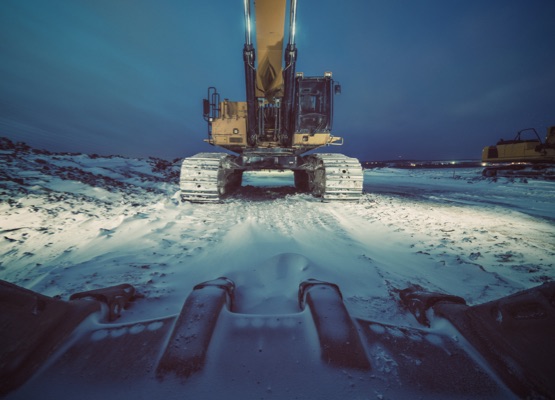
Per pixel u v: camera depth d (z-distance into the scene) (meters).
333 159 7.90
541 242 4.17
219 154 7.99
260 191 10.30
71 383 0.93
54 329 1.09
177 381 0.94
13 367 0.92
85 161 12.56
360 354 1.04
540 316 0.99
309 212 6.12
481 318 1.16
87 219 4.84
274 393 0.91
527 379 0.92
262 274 2.69
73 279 2.65
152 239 3.96
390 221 5.46
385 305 2.22
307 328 1.20
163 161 19.05
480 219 5.78
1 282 1.03
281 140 7.72
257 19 5.57
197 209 6.41
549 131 15.95
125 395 0.89
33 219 4.54
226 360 1.03
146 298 2.25
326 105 7.12
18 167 7.85
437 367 1.02
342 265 3.04
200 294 1.37
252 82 6.41
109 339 1.15
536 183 13.66
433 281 2.77
